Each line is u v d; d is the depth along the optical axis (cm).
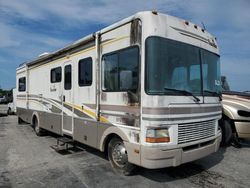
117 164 540
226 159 648
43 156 677
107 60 545
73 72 681
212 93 556
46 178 517
